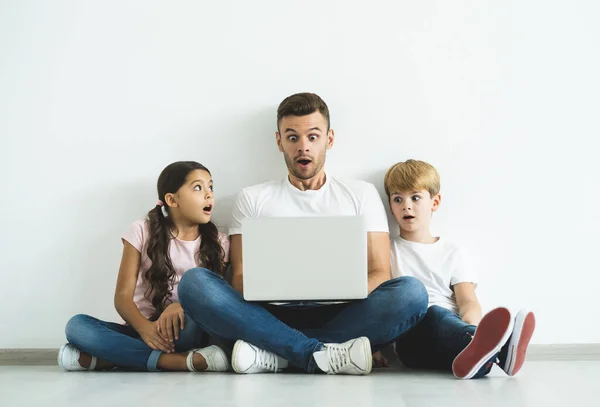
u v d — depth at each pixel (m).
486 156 2.33
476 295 2.30
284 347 1.76
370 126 2.35
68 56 2.42
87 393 1.47
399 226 2.30
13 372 2.00
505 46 2.35
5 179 2.41
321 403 1.29
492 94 2.34
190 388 1.52
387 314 1.82
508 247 2.30
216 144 2.38
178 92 2.40
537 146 2.32
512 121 2.33
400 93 2.35
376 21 2.37
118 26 2.42
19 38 2.43
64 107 2.41
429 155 2.34
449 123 2.34
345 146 2.35
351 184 2.25
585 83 2.33
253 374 1.81
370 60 2.36
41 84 2.42
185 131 2.39
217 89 2.39
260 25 2.39
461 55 2.35
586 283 2.29
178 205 2.19
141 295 2.19
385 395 1.39
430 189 2.22
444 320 1.83
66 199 2.39
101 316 2.35
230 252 2.25
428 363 1.94
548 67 2.34
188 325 1.96
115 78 2.41
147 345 1.95
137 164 2.39
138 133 2.39
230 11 2.40
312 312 1.95
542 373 1.84
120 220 2.38
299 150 2.16
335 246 1.74
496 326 1.61
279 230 1.75
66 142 2.41
